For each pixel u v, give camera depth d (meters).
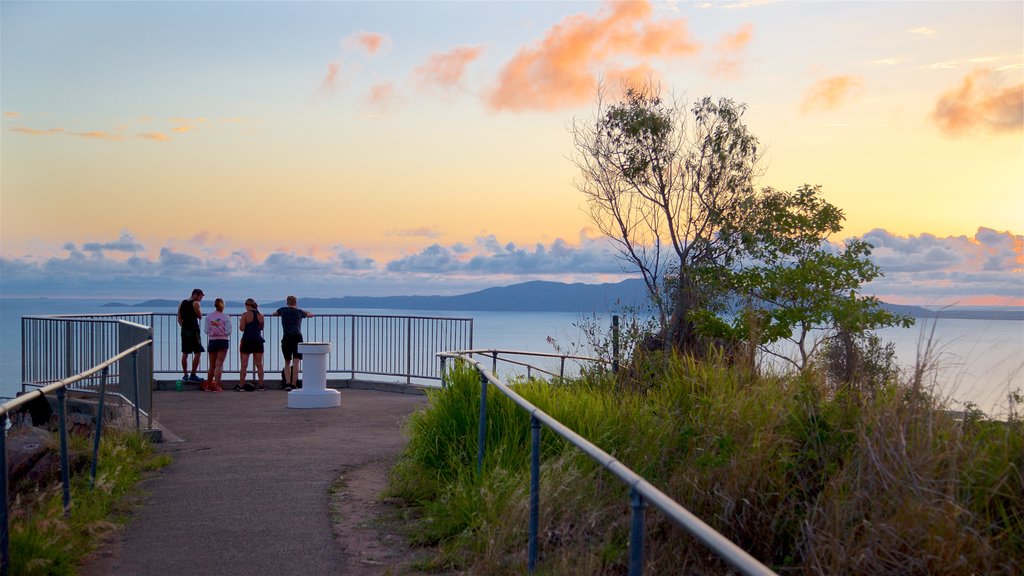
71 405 12.48
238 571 5.43
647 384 7.89
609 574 5.04
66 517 6.20
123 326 11.47
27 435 8.39
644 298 13.36
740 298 12.83
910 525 4.76
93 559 5.66
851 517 5.00
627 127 15.30
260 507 7.11
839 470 5.43
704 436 6.05
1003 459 5.21
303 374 14.66
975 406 5.62
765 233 13.83
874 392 6.46
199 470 8.72
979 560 4.67
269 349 17.95
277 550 5.89
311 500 7.36
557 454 6.80
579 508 5.80
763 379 6.90
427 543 6.03
